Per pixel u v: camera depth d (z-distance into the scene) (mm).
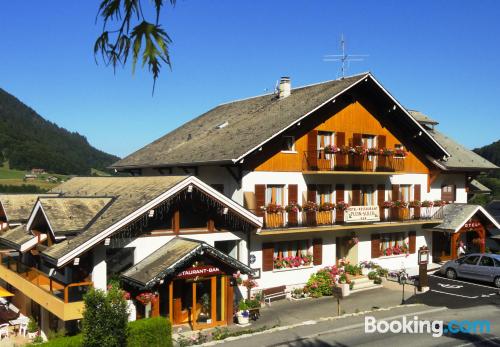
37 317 19891
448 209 29000
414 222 26844
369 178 25922
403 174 27234
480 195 54000
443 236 29547
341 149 23922
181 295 17266
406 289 23297
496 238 31156
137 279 15984
